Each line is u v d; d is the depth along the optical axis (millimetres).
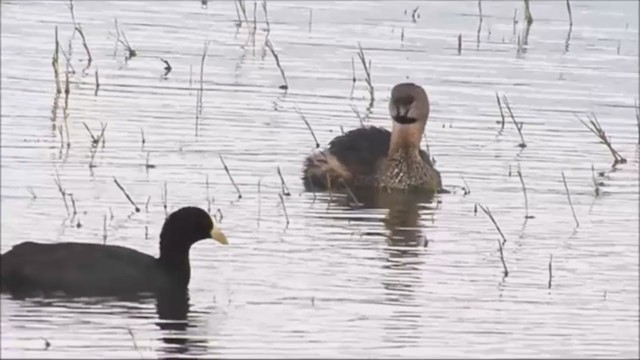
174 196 21734
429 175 23031
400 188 22828
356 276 19000
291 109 26125
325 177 22891
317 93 27125
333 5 33188
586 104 27203
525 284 18922
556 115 26578
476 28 31969
